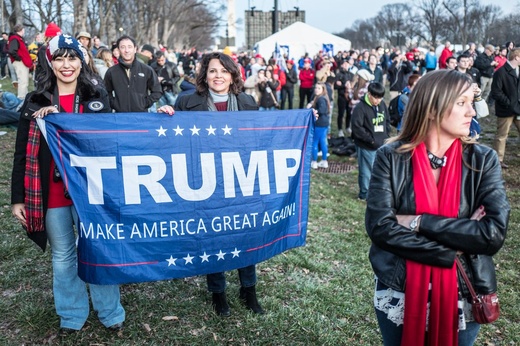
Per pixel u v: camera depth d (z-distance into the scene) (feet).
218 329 11.65
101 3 91.66
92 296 10.87
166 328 11.57
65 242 10.43
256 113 10.71
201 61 12.05
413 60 76.89
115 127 9.80
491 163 7.13
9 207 18.56
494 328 12.85
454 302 6.91
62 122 9.54
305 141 11.26
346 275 15.20
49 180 9.99
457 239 6.68
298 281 14.49
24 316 11.52
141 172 9.95
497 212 6.75
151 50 35.12
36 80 10.20
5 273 13.65
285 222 11.15
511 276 15.94
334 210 22.38
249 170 10.65
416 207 7.07
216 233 10.46
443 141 7.22
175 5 145.59
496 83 29.50
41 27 100.73
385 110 23.40
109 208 9.79
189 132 10.25
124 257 9.91
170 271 10.21
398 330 7.39
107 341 10.92
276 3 104.73
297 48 102.22
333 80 42.52
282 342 11.39
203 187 10.33
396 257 7.18
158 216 10.07
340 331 12.02
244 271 12.26
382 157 7.38
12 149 27.55
